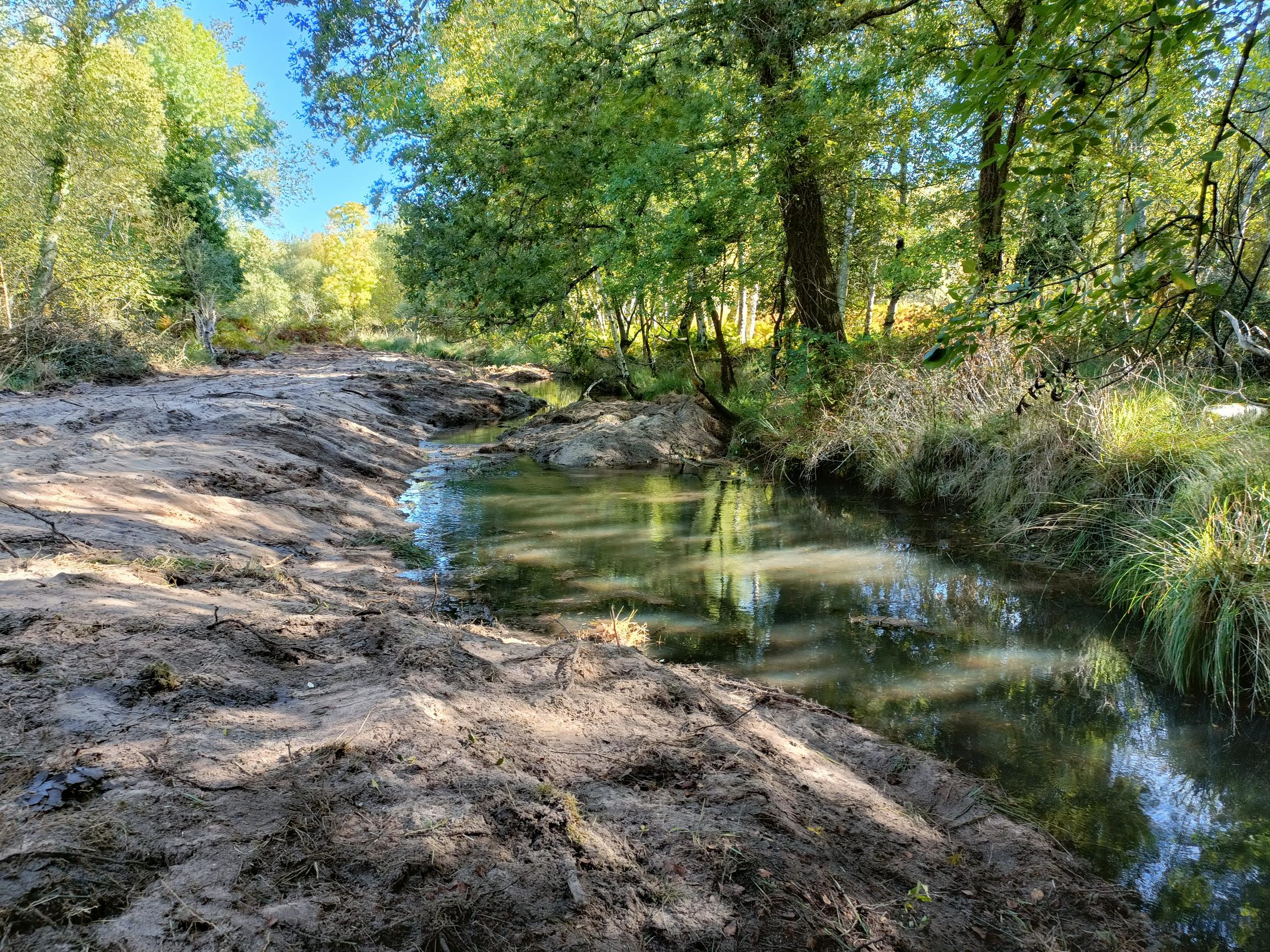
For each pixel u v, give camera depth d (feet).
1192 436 21.68
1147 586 17.95
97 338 56.44
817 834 8.69
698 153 37.55
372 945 5.92
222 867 6.39
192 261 85.76
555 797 8.22
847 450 35.40
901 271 37.29
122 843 6.44
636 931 6.62
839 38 35.91
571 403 59.88
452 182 45.19
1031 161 9.27
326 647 12.30
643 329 63.62
